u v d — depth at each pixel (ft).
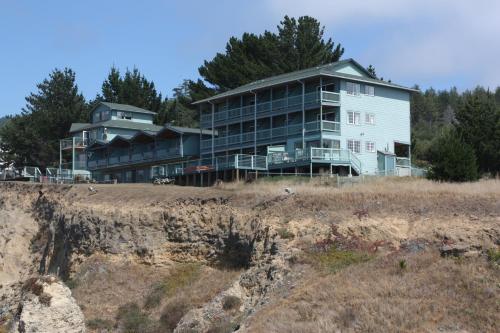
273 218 149.07
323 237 137.80
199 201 171.63
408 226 134.00
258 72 332.80
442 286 109.70
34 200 229.25
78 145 336.08
